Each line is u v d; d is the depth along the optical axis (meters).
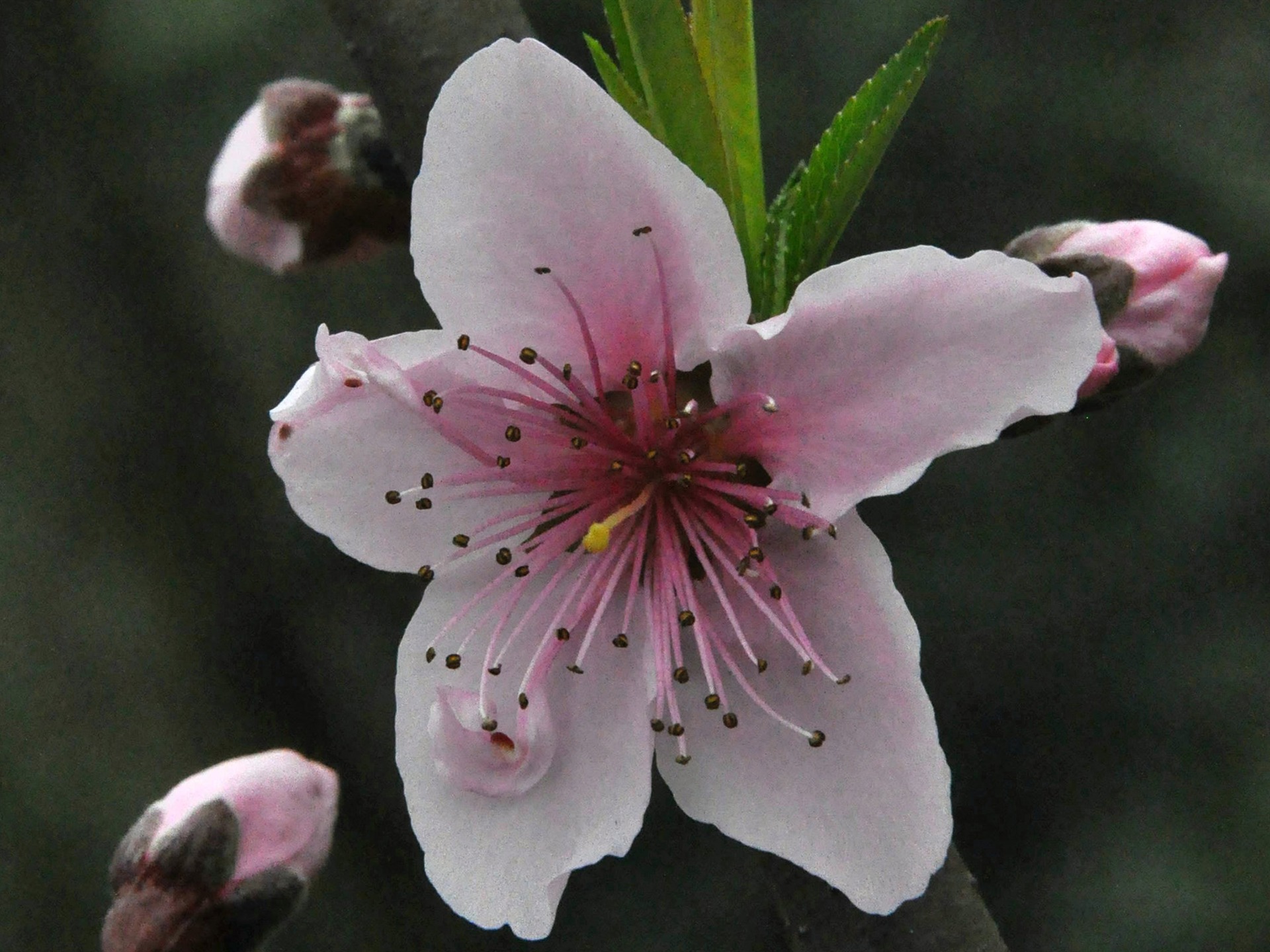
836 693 0.26
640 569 0.27
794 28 0.73
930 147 0.74
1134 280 0.28
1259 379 0.72
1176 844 0.72
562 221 0.26
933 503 0.75
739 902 0.78
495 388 0.27
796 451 0.26
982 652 0.75
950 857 0.27
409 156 0.28
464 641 0.27
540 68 0.26
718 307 0.26
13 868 0.75
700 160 0.27
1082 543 0.74
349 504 0.27
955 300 0.26
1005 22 0.72
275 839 0.29
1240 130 0.71
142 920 0.28
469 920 0.26
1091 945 0.71
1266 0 0.71
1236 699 0.72
